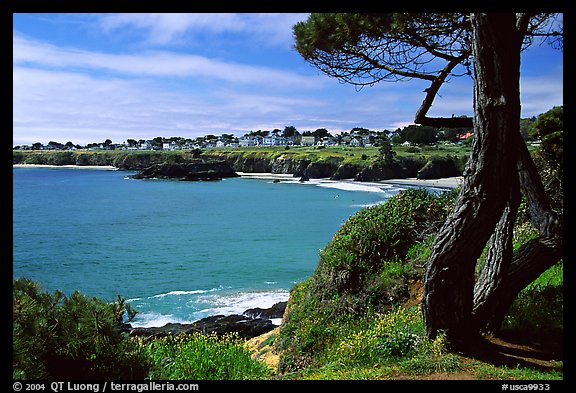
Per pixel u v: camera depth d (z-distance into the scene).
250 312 21.86
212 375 7.58
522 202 12.77
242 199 83.88
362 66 9.40
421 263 10.51
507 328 7.33
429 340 6.73
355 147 184.62
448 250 6.48
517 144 6.18
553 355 6.30
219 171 148.50
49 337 4.75
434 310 6.67
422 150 140.75
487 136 6.11
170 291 26.67
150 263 34.00
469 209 6.31
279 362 10.20
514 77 6.02
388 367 6.29
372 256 11.29
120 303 5.71
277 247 40.16
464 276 6.53
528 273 7.14
